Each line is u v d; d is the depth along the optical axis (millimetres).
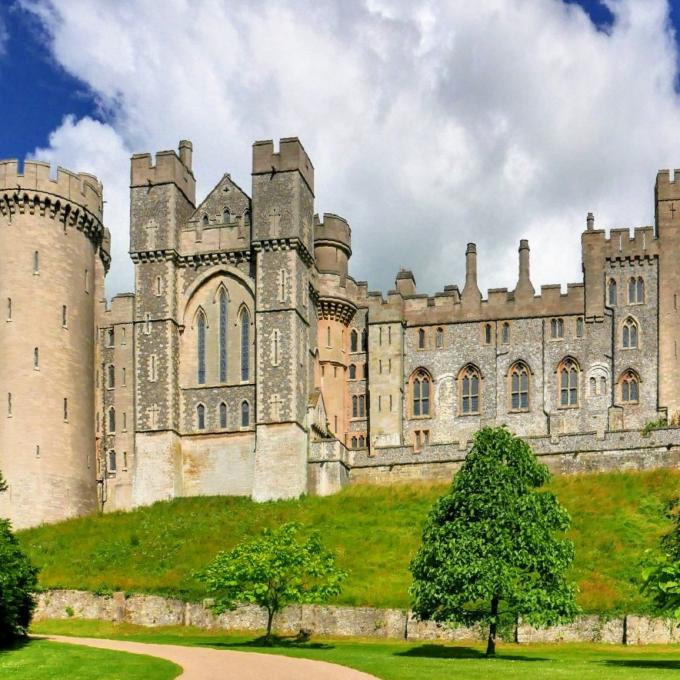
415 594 46688
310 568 52219
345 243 87375
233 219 81812
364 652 47344
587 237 84000
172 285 80250
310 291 82688
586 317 83000
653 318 81875
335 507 71125
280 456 75750
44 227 77625
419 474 75750
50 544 69562
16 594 50219
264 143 79938
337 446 76188
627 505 65562
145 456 78062
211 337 80250
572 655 46156
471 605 52438
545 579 46375
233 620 57250
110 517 74188
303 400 78375
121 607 59469
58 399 76438
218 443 78750
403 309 86750
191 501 76250
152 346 79562
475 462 48062
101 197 83062
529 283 85250
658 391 80625
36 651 45406
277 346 77312
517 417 83250
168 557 65562
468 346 85312
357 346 87312
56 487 75125
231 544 66500
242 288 80375
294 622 55969
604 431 72438
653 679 33844
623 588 55531
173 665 40031
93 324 81625
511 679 34375
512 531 46406
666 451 70875
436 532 47125
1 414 74875
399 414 84438
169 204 80938
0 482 70562
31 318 76188
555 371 83188
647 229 82938
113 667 39719
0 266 76750
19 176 76938
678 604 41031
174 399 79062
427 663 40594
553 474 72438
